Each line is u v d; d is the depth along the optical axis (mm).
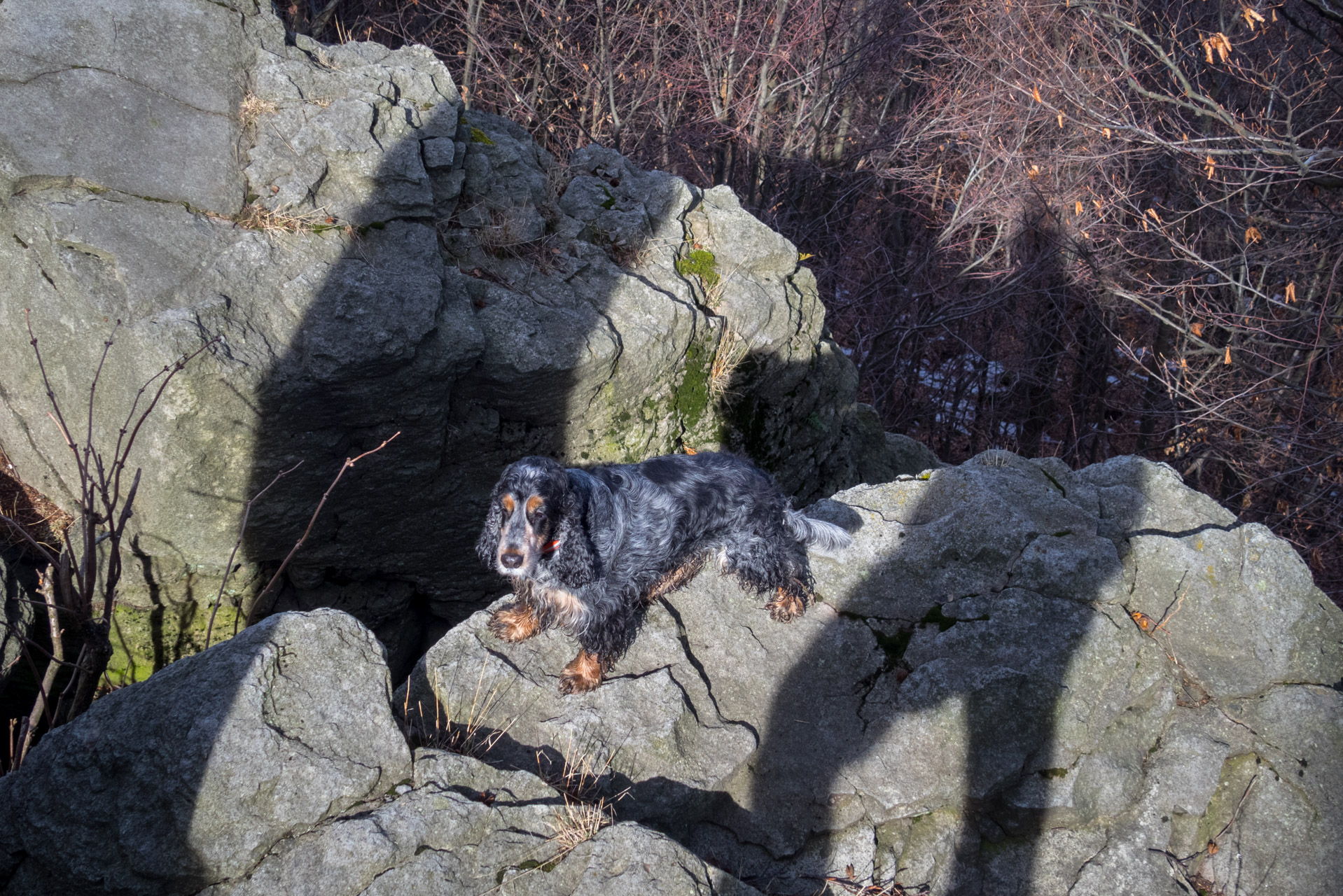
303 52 6184
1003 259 16484
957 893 3920
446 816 3166
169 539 5000
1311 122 13391
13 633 4520
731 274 7383
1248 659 4340
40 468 5379
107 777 3146
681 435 6941
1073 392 18250
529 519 3359
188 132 5285
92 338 4633
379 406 5215
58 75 5000
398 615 6285
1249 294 13219
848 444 8992
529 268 6336
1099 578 4461
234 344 4711
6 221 4777
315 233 5367
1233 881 3926
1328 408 11242
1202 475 14469
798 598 4387
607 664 3912
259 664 3350
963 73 15484
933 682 4191
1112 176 14328
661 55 15211
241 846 3045
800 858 3887
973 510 4680
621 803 3662
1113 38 12805
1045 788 4035
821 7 14383
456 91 6746
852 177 16531
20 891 3045
